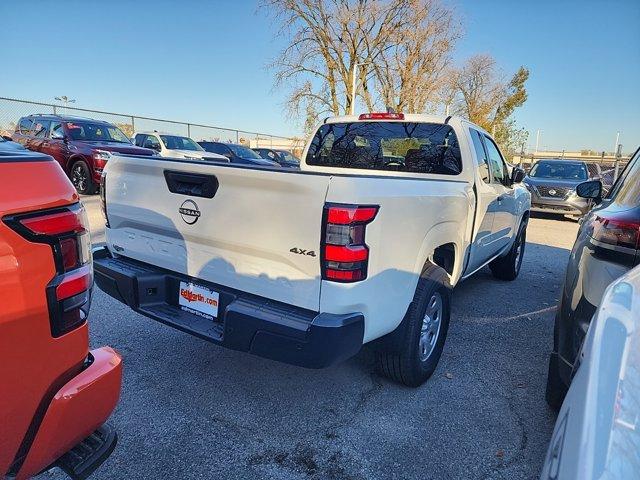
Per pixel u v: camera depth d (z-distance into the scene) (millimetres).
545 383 3277
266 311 2350
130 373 3184
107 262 3105
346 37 25125
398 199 2457
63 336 1544
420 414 2840
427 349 3215
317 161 4762
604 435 971
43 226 1457
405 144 4238
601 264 2326
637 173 2779
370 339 2475
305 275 2299
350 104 26516
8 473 1477
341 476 2297
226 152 16031
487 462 2430
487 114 40250
